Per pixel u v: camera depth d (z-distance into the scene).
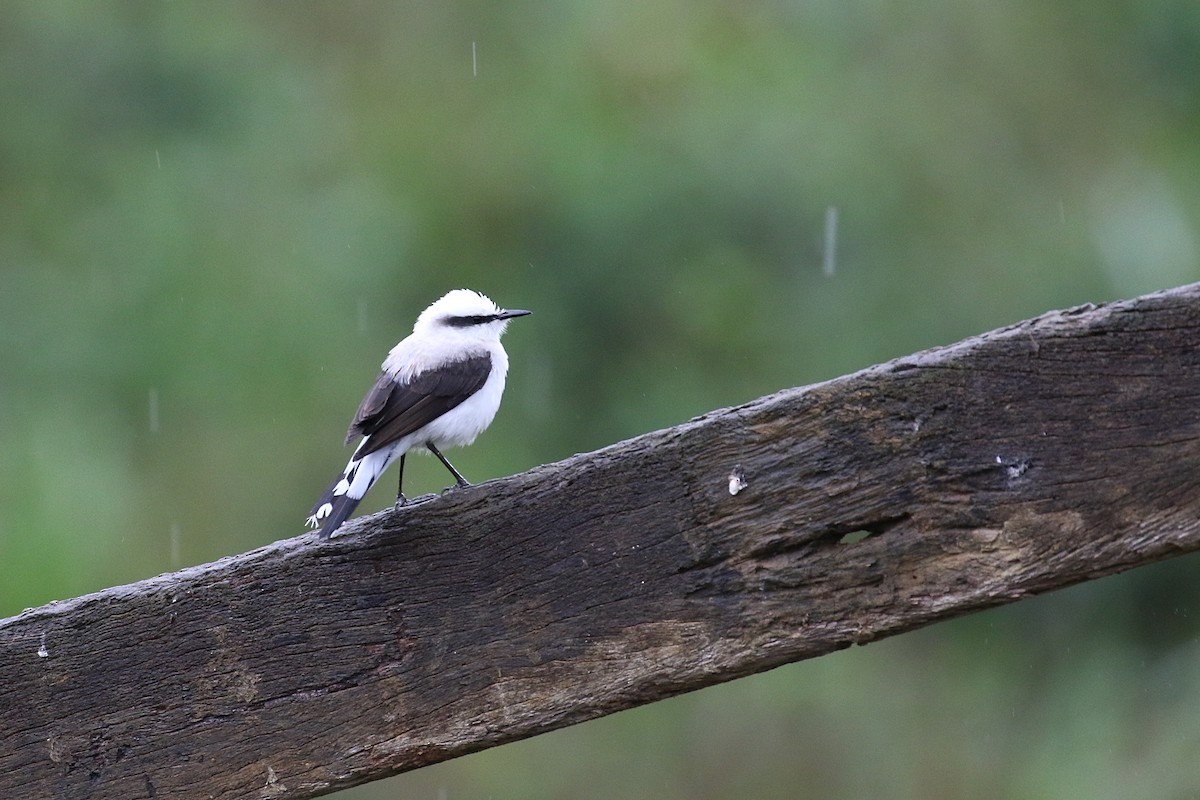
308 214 16.03
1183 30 15.11
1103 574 3.79
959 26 16.02
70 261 15.89
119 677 4.39
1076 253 14.37
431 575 4.26
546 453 14.95
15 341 15.41
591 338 15.25
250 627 4.35
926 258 15.01
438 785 13.93
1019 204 15.30
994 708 14.09
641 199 15.10
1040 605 14.40
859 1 16.28
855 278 15.01
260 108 16.59
